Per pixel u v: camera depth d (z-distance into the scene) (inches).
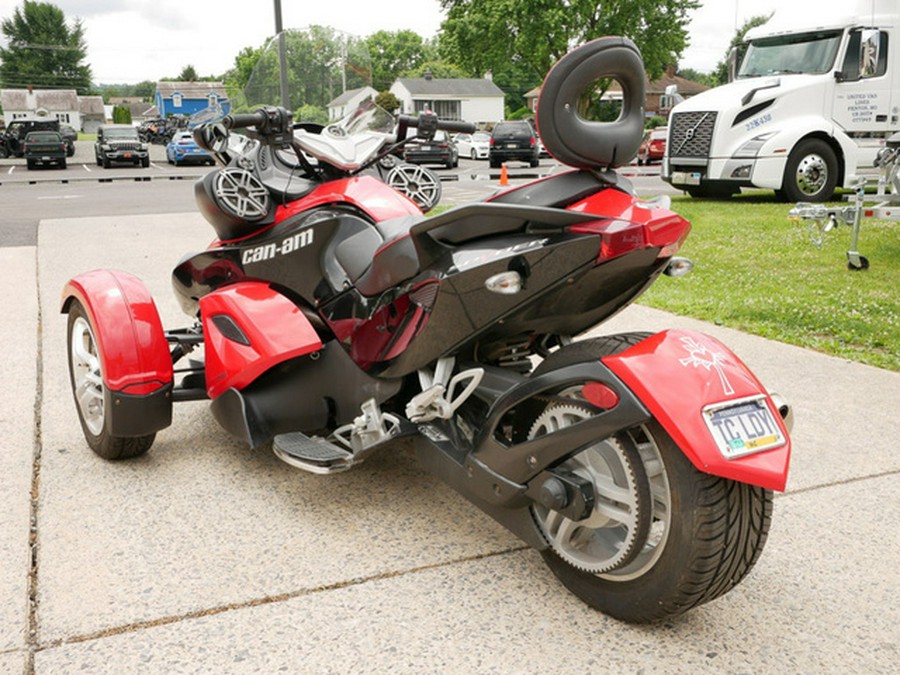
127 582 104.3
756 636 94.2
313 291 128.2
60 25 4734.3
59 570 107.0
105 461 143.3
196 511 124.3
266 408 128.0
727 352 91.8
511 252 93.7
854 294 266.1
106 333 133.5
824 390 177.2
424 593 102.3
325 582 104.6
